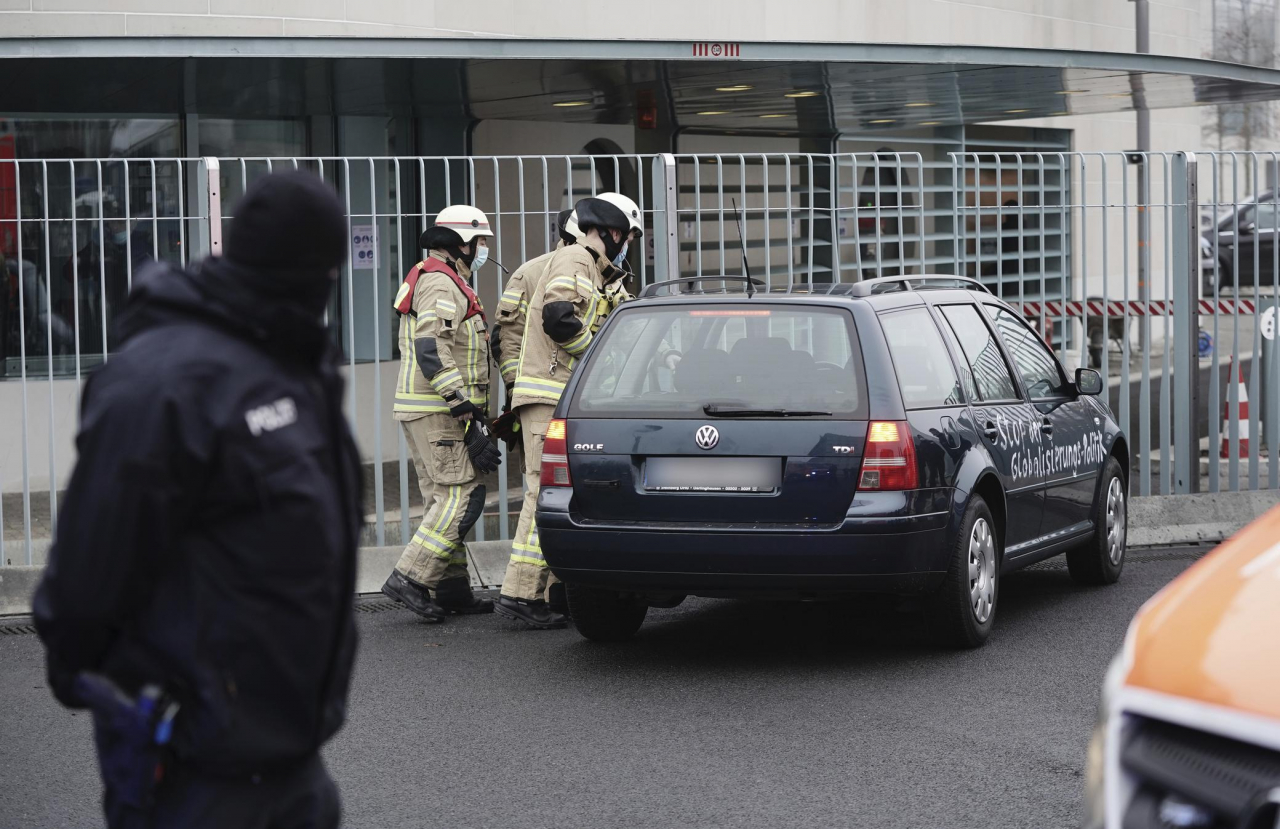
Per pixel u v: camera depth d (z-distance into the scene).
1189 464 11.89
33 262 13.05
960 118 20.09
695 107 16.41
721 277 8.00
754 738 6.39
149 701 2.94
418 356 8.67
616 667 7.75
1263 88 16.67
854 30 20.70
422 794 5.77
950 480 7.47
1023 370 8.99
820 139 20.22
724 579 7.22
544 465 7.60
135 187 13.62
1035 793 5.60
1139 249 11.89
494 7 15.89
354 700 7.20
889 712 6.73
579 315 8.55
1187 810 2.76
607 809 5.54
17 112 13.24
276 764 3.04
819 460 7.12
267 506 2.96
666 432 7.34
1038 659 7.65
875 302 7.58
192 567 2.94
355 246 14.16
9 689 7.54
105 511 2.83
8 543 10.95
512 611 8.71
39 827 5.47
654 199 10.80
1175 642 3.05
